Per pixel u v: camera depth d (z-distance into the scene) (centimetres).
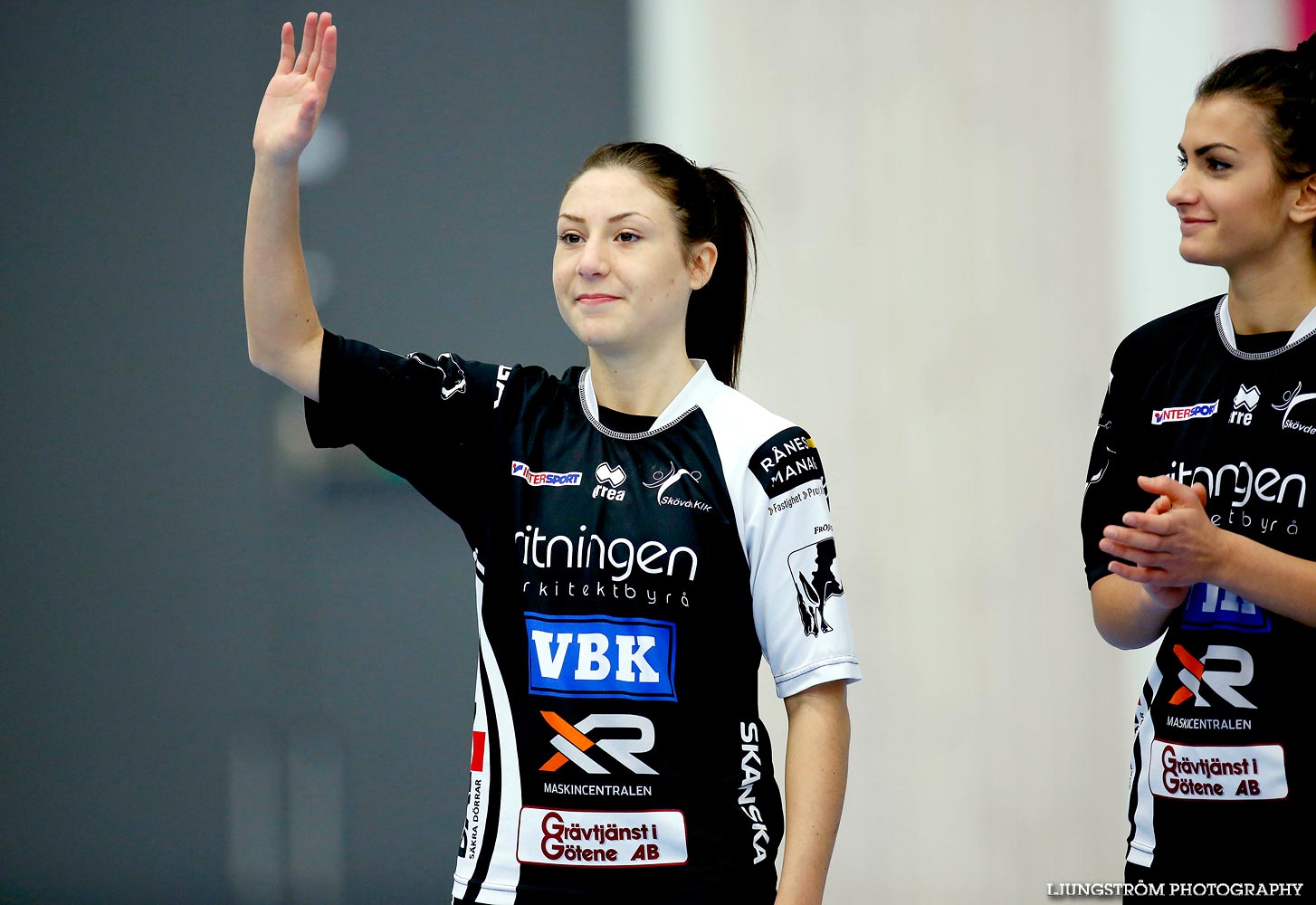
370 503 1452
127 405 1480
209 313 1488
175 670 1451
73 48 1502
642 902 559
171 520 1469
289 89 596
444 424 614
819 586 587
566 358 1455
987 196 1342
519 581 588
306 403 617
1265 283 650
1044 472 1336
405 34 1470
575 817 564
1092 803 1325
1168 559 578
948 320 1345
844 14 1359
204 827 1430
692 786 567
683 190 611
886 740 1348
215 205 1495
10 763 1446
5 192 1497
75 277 1492
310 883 1413
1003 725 1335
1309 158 621
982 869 1334
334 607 1448
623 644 572
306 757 1432
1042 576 1334
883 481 1349
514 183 1456
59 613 1462
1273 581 585
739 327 670
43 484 1476
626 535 581
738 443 592
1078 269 1337
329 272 1462
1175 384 685
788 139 1363
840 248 1354
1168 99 1328
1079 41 1337
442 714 1426
